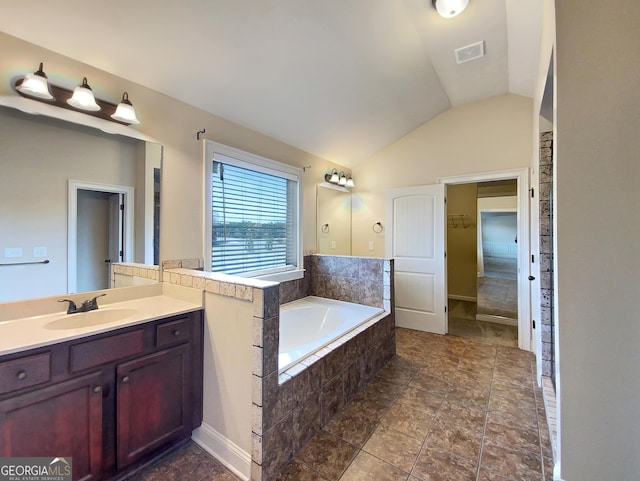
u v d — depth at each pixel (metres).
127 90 1.89
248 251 2.85
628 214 1.11
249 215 2.86
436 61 2.56
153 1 1.47
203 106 2.31
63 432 1.24
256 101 2.44
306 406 1.73
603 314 1.14
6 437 1.11
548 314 2.25
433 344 3.26
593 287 1.15
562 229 1.19
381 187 4.09
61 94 1.62
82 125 1.71
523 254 3.11
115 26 1.54
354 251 4.33
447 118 3.58
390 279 2.98
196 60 1.89
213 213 2.49
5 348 1.11
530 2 1.74
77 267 1.69
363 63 2.35
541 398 2.19
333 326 2.95
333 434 1.81
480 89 3.12
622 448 1.13
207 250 2.38
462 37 2.25
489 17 2.03
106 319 1.67
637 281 1.11
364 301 3.17
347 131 3.37
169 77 1.96
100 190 1.79
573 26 1.16
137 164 1.96
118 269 1.86
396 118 3.40
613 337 1.13
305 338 3.00
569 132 1.17
